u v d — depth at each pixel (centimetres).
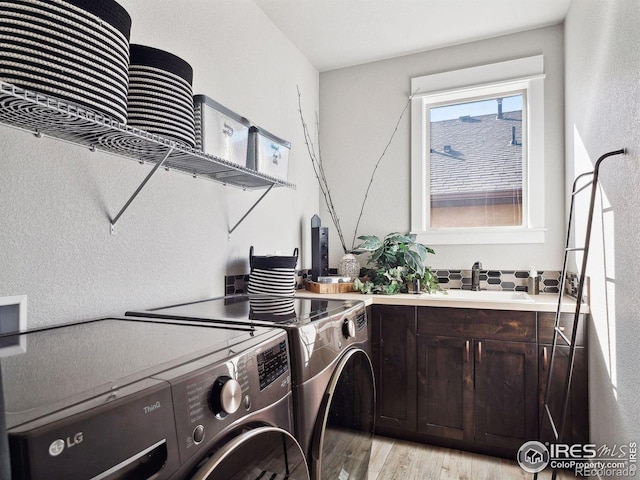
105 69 87
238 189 204
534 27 255
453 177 284
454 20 245
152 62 115
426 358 220
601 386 168
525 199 264
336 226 307
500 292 256
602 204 168
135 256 142
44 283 111
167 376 66
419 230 283
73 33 82
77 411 50
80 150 122
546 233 252
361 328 158
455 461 203
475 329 211
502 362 205
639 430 124
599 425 171
